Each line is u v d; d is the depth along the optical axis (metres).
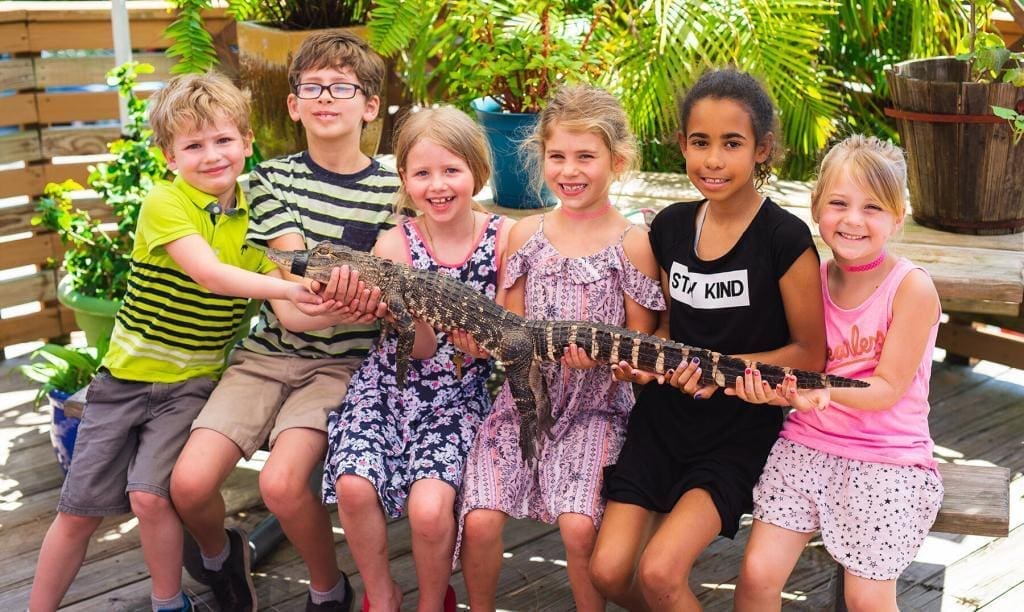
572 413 3.20
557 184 3.13
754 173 3.12
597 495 2.99
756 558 2.85
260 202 3.41
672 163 5.54
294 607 3.49
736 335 3.04
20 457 4.36
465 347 3.09
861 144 2.86
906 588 3.50
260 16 5.18
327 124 3.37
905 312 2.84
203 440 3.17
